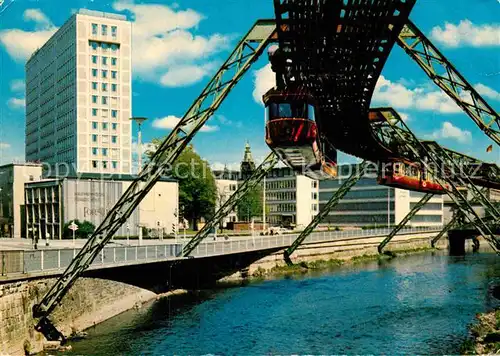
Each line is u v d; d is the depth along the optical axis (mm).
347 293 55156
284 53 29469
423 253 106188
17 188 108938
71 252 38656
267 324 40969
